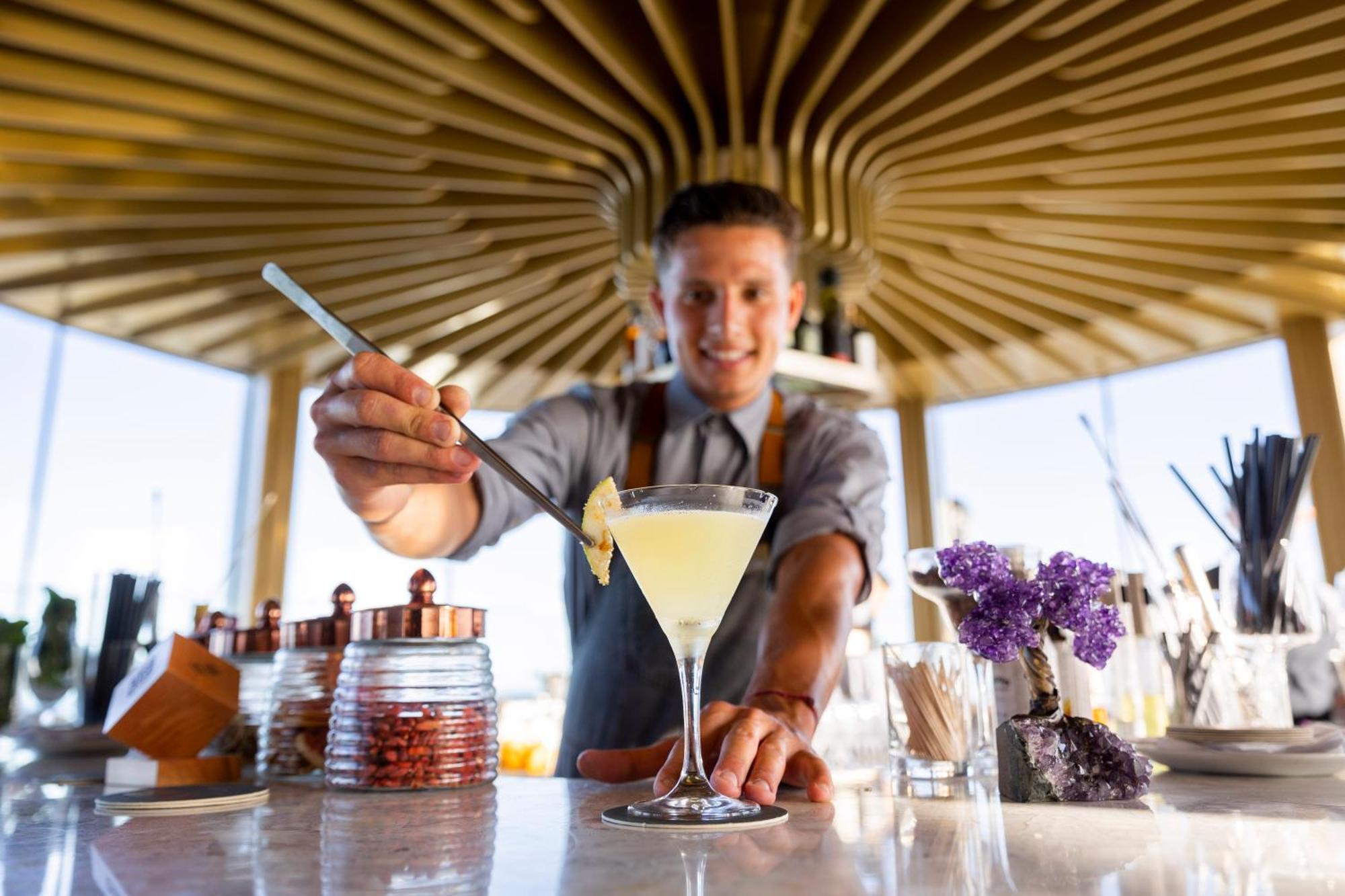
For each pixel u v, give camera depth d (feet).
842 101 12.92
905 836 2.35
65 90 12.28
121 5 11.04
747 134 13.85
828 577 4.38
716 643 5.78
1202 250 17.46
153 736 3.97
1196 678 4.26
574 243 17.30
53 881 1.91
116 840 2.44
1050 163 14.48
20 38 11.24
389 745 3.47
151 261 17.49
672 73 13.66
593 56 13.07
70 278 17.56
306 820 2.77
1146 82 12.80
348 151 14.28
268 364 22.57
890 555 24.89
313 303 3.54
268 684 4.83
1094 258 17.97
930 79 12.41
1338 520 19.39
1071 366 23.26
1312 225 16.30
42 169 14.24
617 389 6.59
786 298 6.38
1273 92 12.66
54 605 6.96
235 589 22.20
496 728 3.84
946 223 16.63
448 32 11.73
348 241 17.08
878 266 14.76
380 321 20.04
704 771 3.25
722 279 5.98
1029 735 3.03
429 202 15.93
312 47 11.84
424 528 4.46
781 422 6.38
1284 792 3.13
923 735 3.61
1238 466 4.42
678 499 2.84
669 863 2.03
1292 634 4.22
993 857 2.07
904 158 14.43
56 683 6.80
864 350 13.37
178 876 1.96
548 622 20.92
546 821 2.68
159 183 14.88
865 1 11.23
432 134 14.03
